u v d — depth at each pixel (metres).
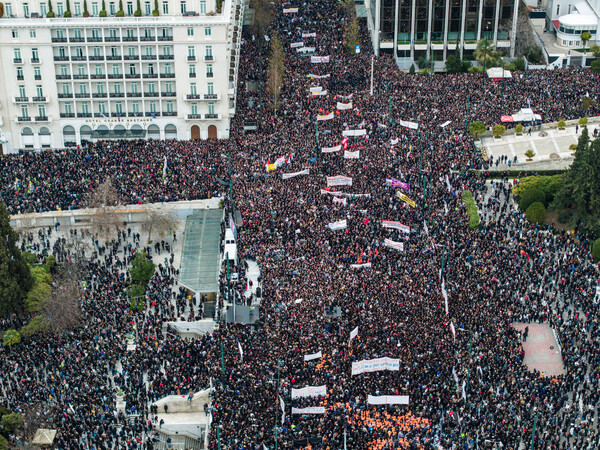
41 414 185.88
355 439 180.62
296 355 198.38
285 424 183.62
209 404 193.50
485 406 187.25
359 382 192.00
